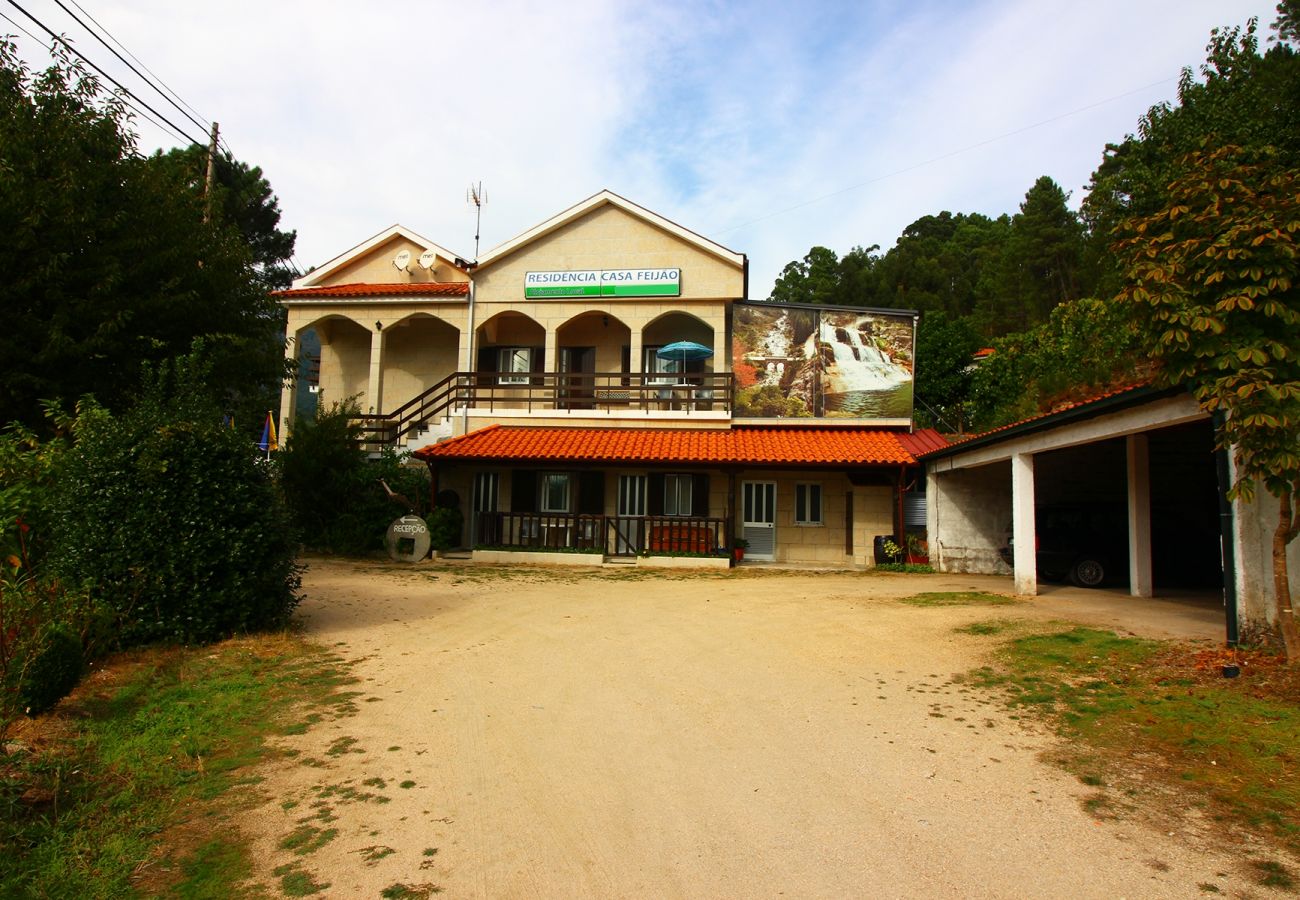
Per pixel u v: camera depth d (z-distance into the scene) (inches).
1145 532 519.5
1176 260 290.8
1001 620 419.2
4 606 260.8
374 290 897.5
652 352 916.6
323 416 829.8
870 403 837.8
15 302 458.0
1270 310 267.7
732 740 242.1
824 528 804.6
